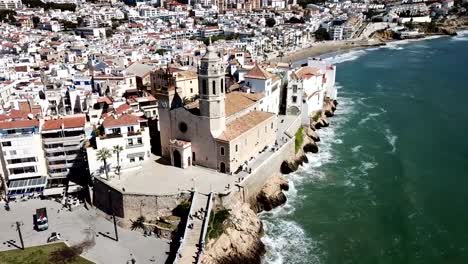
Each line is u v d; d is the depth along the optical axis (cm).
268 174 10388
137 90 14800
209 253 7612
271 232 8831
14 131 10012
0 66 18250
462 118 15225
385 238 8581
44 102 13038
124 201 8662
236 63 16875
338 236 8669
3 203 9750
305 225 9056
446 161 11769
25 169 10238
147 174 9675
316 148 12612
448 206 9619
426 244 8381
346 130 14312
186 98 12825
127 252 7881
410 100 17675
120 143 9850
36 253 7869
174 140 10088
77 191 10069
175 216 8581
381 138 13512
